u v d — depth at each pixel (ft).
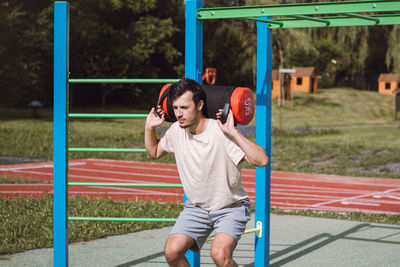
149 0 135.64
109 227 23.73
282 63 120.98
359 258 19.69
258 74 15.79
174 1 151.23
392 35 105.60
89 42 130.72
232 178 11.93
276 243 22.20
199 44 15.56
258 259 16.05
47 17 115.44
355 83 197.47
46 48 115.85
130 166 52.95
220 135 11.75
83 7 131.85
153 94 53.42
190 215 12.38
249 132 82.79
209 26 140.56
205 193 12.04
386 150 65.72
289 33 110.73
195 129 12.01
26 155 57.93
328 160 58.65
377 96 168.66
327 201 35.45
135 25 137.90
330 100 156.46
